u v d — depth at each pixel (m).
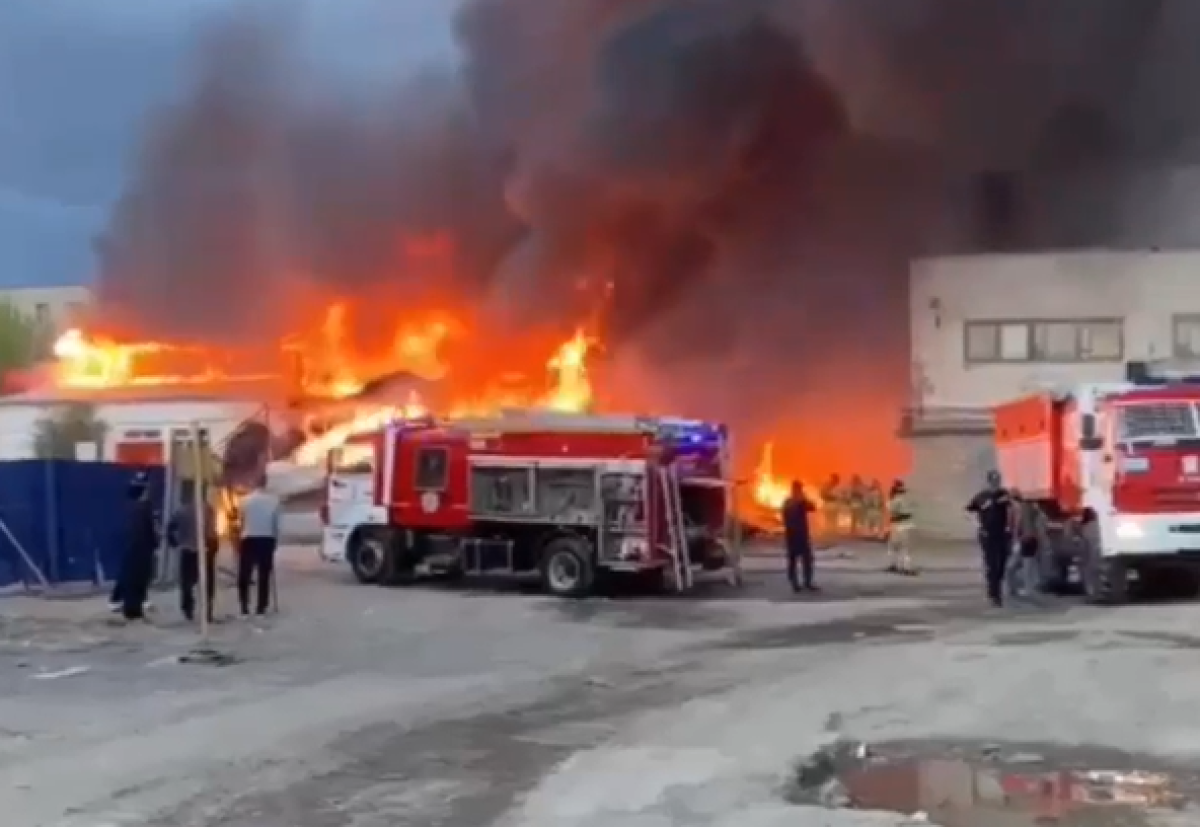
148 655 13.90
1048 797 7.45
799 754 8.34
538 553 21.58
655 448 20.84
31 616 17.52
